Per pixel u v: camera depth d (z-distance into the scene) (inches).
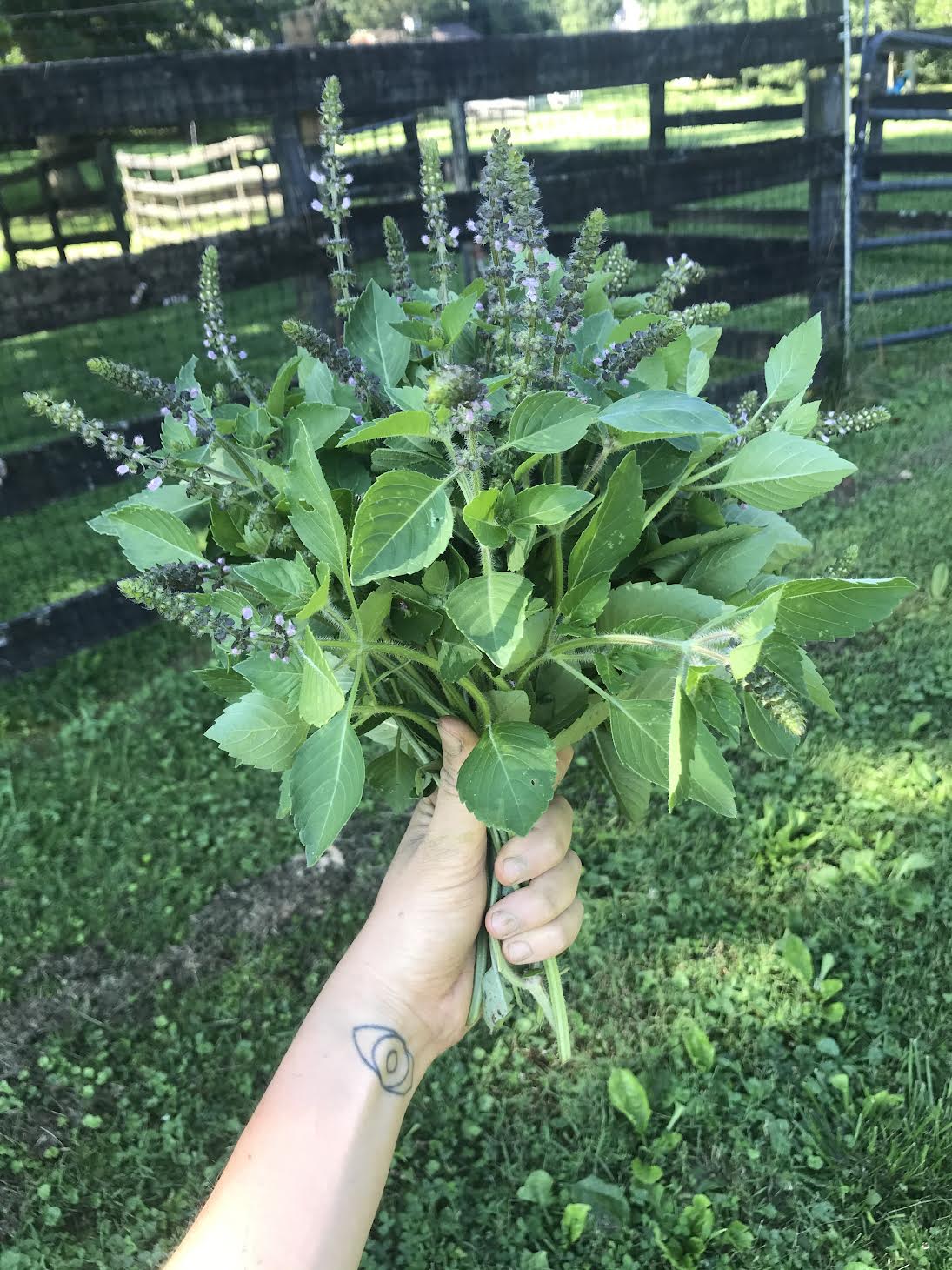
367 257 179.8
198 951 112.9
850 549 49.3
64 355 268.2
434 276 51.2
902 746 125.6
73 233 261.3
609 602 45.7
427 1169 88.7
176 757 142.1
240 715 44.6
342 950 110.7
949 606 150.1
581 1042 97.1
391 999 54.3
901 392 229.1
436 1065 96.7
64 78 137.2
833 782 121.5
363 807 129.5
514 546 41.8
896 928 103.3
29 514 211.3
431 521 37.4
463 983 57.7
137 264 151.3
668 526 51.6
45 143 223.8
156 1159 93.4
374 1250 83.8
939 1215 81.7
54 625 156.5
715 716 39.1
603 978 102.1
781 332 233.9
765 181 216.8
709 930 105.6
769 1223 83.0
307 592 39.9
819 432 48.7
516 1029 98.7
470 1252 82.8
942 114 253.8
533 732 44.1
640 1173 86.3
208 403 48.5
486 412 37.0
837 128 224.4
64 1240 87.9
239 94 153.6
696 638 37.3
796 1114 89.7
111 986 109.9
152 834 129.1
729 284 219.9
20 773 141.9
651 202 206.4
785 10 238.5
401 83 168.2
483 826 53.4
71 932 116.3
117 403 236.7
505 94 179.6
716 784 39.4
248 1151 48.9
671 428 38.2
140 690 159.0
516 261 48.9
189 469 46.5
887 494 184.1
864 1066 92.3
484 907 56.6
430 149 49.7
